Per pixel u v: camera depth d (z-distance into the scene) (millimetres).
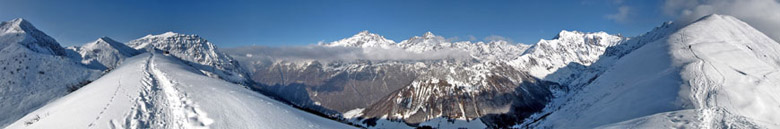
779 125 48906
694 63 90500
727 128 42281
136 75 57156
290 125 30922
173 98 37031
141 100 34812
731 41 137250
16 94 77062
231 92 42000
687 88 66938
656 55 117250
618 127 49656
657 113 54969
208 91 41094
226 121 28891
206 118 29125
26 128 28656
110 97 35781
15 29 122875
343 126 39188
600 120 66000
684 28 155500
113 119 27719
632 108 63906
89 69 107188
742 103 60469
